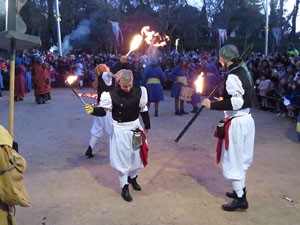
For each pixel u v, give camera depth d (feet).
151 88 29.37
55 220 10.91
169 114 31.12
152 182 14.17
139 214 11.28
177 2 90.58
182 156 17.81
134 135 11.94
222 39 63.93
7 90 50.29
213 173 15.23
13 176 6.61
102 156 17.95
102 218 11.02
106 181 14.35
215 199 12.44
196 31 105.19
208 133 23.20
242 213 11.32
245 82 10.61
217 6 99.81
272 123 26.37
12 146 7.05
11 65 8.06
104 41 110.93
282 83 29.78
